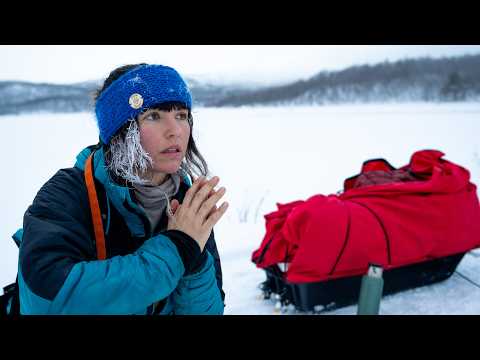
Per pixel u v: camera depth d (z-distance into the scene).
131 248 1.00
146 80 0.92
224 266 3.30
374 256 2.41
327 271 2.34
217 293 1.08
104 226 0.95
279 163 6.66
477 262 3.27
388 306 2.57
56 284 0.73
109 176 0.96
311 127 9.89
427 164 3.20
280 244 2.56
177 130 0.93
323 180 5.77
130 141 0.92
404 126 9.65
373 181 3.17
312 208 2.41
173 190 1.06
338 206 2.46
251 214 4.49
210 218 0.89
